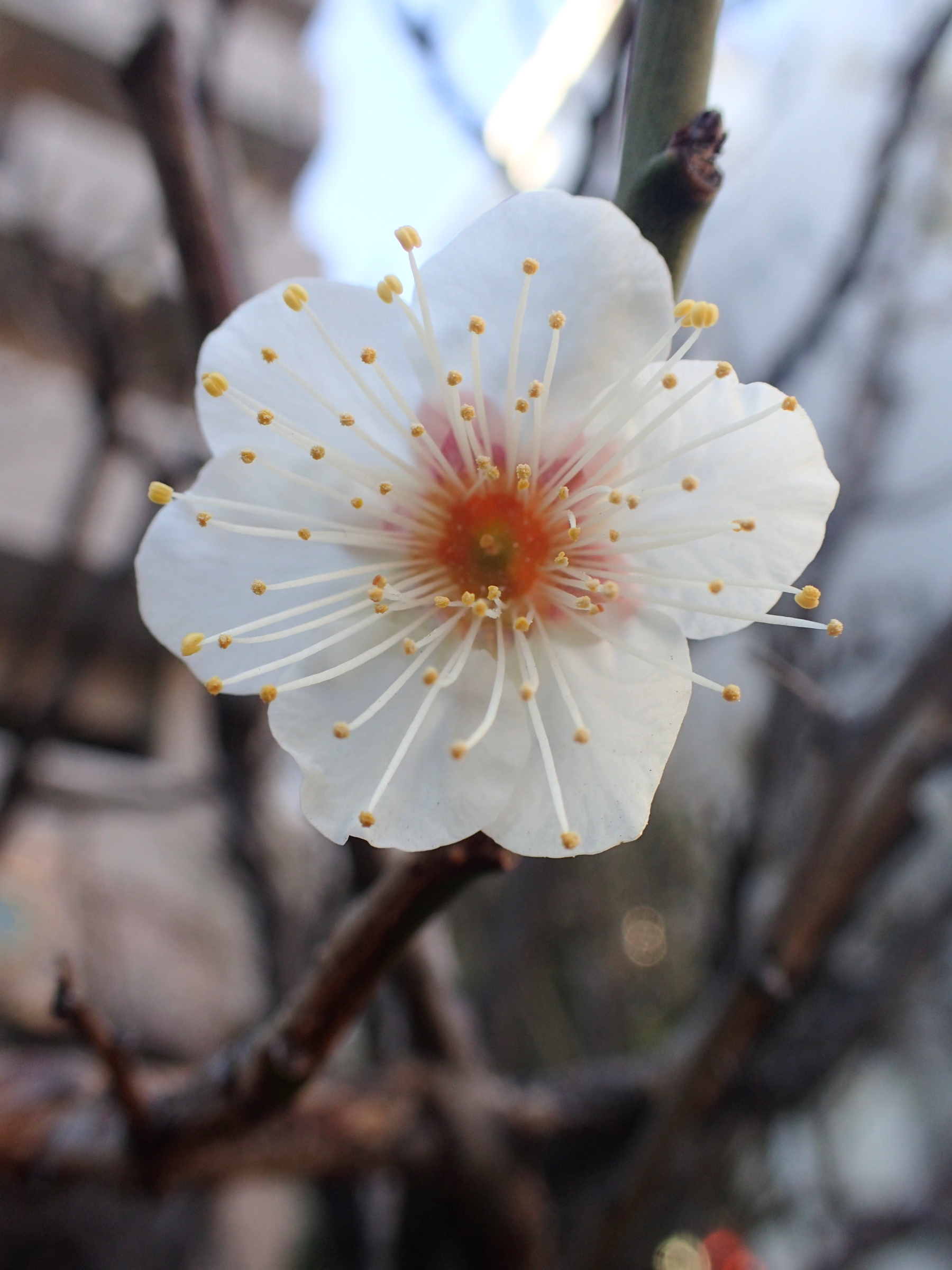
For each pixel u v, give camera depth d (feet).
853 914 0.26
